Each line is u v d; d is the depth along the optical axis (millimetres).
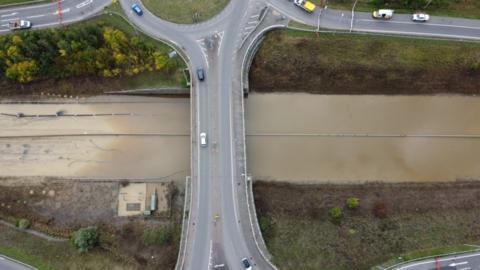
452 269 80812
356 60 94438
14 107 96938
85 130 95812
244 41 93625
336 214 85875
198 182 86000
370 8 96000
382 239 84500
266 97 96312
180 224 88812
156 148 95125
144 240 86688
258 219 86750
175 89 93875
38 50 93062
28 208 91188
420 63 94312
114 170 93938
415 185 91562
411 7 95875
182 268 81875
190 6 96562
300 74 95125
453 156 93562
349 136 94562
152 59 93062
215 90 90812
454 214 87000
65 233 88125
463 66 94188
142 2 97438
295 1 95188
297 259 82875
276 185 91875
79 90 96500
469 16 95750
